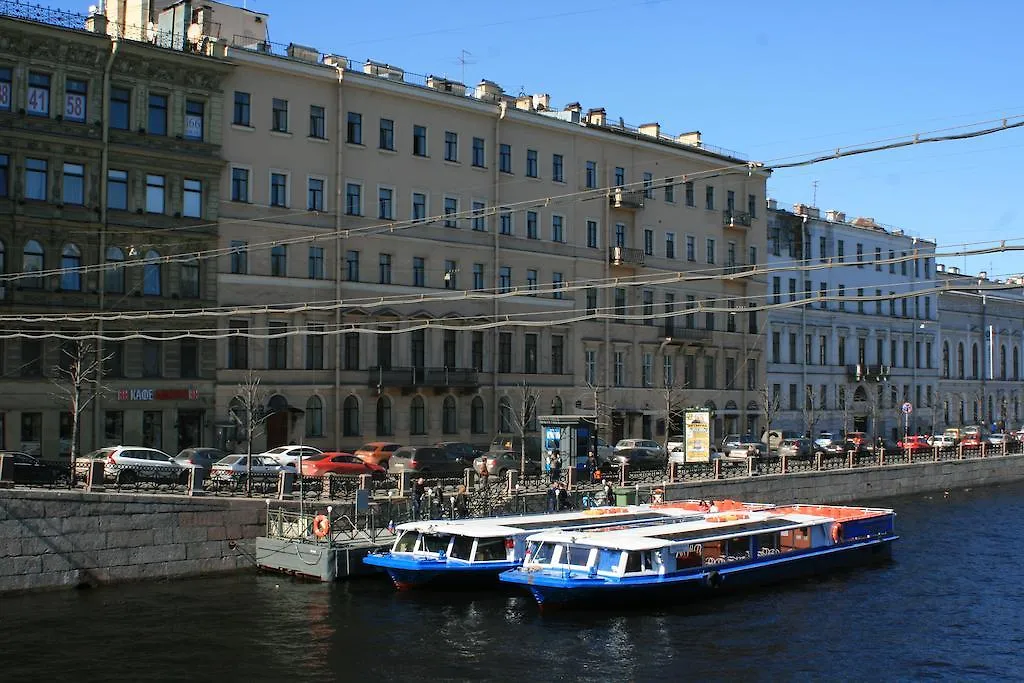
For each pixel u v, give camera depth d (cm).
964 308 10269
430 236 5919
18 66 4584
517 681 2361
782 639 2733
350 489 3772
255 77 5278
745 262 7781
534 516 3591
